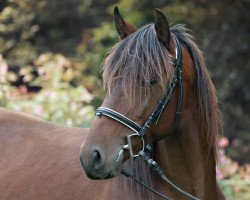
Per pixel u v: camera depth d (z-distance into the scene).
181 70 4.47
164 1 18.52
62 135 5.36
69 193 4.88
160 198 4.63
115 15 4.68
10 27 23.89
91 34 23.47
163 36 4.41
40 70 10.91
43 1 24.19
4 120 5.58
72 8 24.53
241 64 17.55
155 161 4.70
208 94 4.62
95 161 4.15
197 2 18.62
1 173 5.28
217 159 4.79
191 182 4.66
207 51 17.73
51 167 5.10
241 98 17.70
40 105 9.89
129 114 4.26
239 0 18.27
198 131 4.64
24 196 5.04
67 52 23.83
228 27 18.03
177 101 4.45
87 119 9.74
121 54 4.33
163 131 4.41
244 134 16.75
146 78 4.25
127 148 4.26
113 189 4.67
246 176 9.48
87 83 16.22
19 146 5.38
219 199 4.86
